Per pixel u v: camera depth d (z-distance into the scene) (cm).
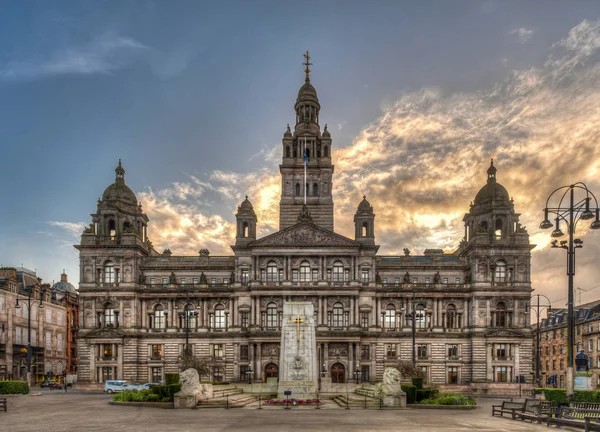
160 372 11738
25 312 13075
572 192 5266
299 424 4544
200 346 11800
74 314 16050
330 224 13600
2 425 4541
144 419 4950
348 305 11631
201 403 6284
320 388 8619
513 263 11706
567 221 5431
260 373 11394
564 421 4316
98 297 11788
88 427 4362
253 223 12388
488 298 11619
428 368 11625
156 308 12056
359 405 6375
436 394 6919
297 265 11788
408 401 6456
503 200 12000
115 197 12306
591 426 3938
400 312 11900
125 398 6756
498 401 8819
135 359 11594
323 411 5806
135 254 11981
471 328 11600
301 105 14450
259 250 11781
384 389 6397
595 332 12175
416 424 4603
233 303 11881
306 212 12100
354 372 11394
